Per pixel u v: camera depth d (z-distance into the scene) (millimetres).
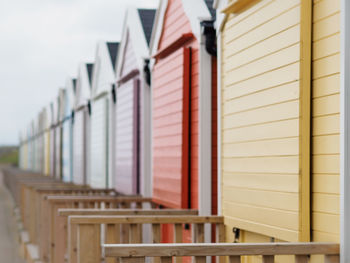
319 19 5047
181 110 8383
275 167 5535
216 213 7824
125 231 8555
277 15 5555
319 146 4996
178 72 8578
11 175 34531
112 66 14305
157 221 6332
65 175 22969
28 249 13594
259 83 5891
